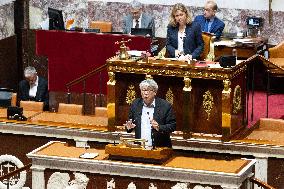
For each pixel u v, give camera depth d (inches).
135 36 1104.8
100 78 1103.6
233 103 934.4
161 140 853.8
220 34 1196.5
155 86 844.0
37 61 1359.5
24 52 1363.2
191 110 932.0
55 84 1153.4
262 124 983.6
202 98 930.7
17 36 1364.4
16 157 1031.6
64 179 845.8
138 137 856.9
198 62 930.1
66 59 1143.0
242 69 940.0
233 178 788.6
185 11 971.9
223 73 904.3
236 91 938.7
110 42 1119.6
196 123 939.3
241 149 929.5
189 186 808.3
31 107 1072.2
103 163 825.5
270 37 1266.0
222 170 799.1
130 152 824.3
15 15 1369.3
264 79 1141.7
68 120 1023.0
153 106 852.6
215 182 797.9
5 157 1029.2
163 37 1322.6
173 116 850.1
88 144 999.0
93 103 1154.0
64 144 882.8
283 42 1193.4
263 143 925.8
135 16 1224.8
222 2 1283.2
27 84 1112.2
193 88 930.7
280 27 1261.1
